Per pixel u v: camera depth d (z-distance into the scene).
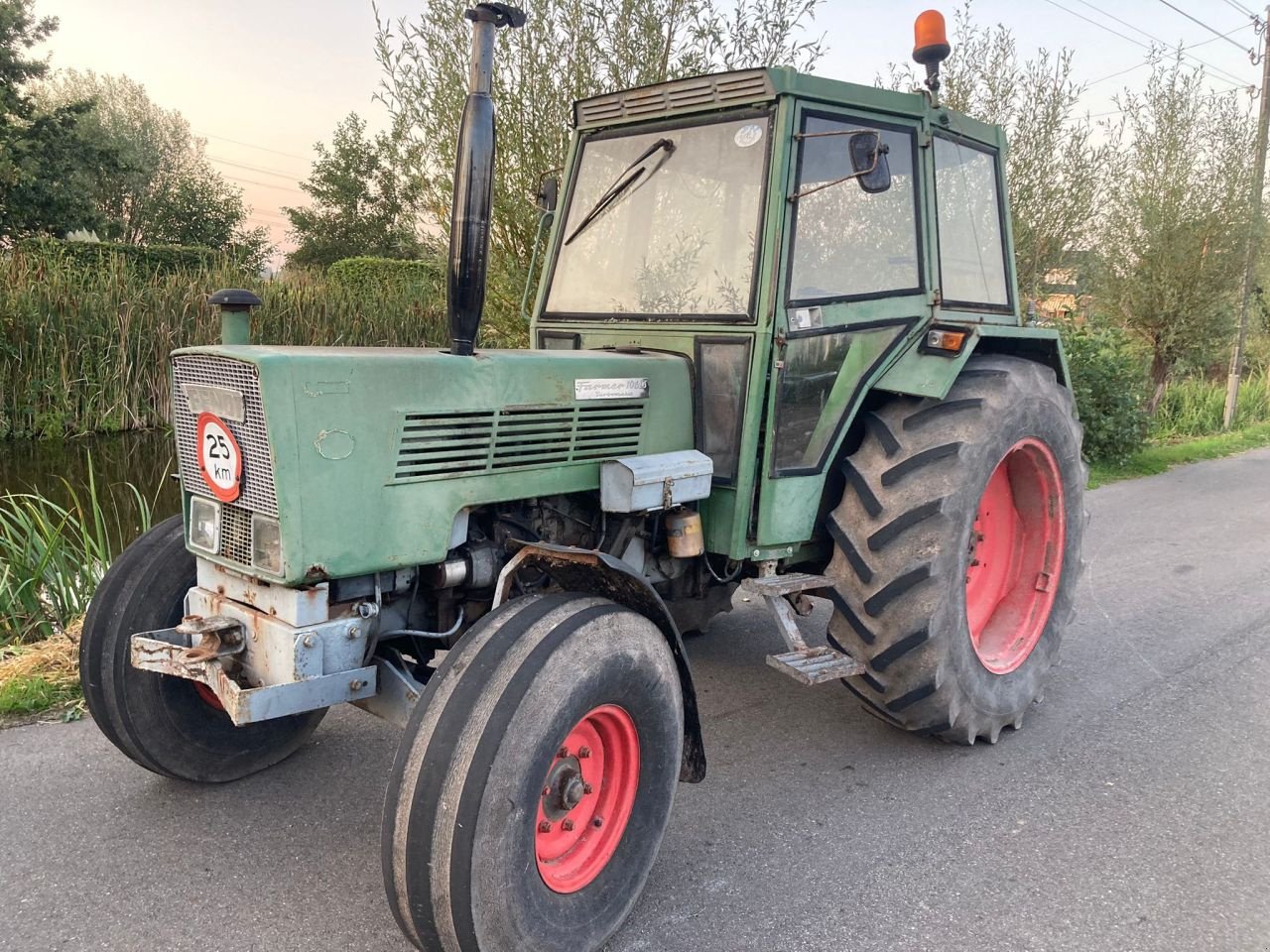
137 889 2.62
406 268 22.47
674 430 3.20
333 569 2.42
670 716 2.57
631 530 3.19
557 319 3.70
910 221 3.53
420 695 2.39
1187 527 7.75
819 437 3.33
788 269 3.09
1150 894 2.73
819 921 2.58
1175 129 12.53
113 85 44.81
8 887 2.60
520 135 6.81
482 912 2.10
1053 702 4.16
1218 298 12.67
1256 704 4.14
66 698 3.75
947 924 2.58
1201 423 14.46
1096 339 10.70
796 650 3.21
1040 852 2.94
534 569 2.86
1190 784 3.40
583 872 2.43
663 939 2.50
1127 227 12.82
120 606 2.96
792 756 3.59
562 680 2.22
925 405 3.45
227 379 2.45
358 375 2.44
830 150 3.22
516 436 2.77
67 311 10.20
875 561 3.29
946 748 3.68
